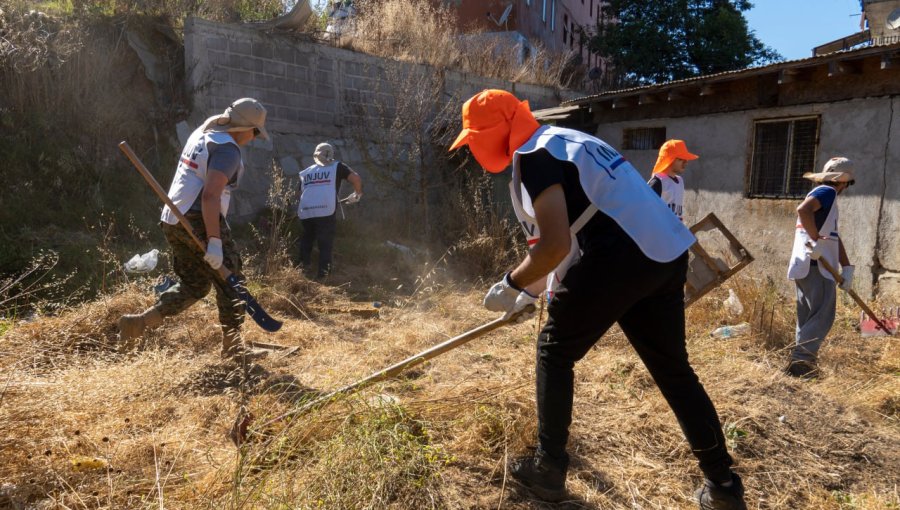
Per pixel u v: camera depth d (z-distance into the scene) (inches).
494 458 107.1
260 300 222.4
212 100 337.7
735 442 119.6
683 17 827.4
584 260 90.0
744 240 307.1
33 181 280.8
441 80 431.2
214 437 111.7
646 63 824.9
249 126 147.9
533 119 95.4
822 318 171.8
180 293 150.9
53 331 159.8
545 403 95.3
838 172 174.1
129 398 122.6
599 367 154.3
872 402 147.3
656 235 88.3
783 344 193.6
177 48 347.3
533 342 182.4
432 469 97.7
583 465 109.4
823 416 135.3
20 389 109.5
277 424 104.3
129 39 335.3
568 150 89.0
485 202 399.2
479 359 165.2
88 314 172.1
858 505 106.1
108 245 264.1
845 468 117.6
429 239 377.7
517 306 97.7
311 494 86.8
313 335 188.2
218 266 138.9
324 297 252.2
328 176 286.4
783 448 121.3
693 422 95.3
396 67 403.9
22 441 97.3
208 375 141.6
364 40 430.3
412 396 126.1
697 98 326.3
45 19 316.8
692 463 112.8
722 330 203.2
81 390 117.6
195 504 87.6
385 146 394.0
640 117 355.6
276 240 302.7
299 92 372.8
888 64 241.4
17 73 295.0
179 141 328.5
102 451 101.8
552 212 84.9
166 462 101.2
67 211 276.7
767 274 297.0
